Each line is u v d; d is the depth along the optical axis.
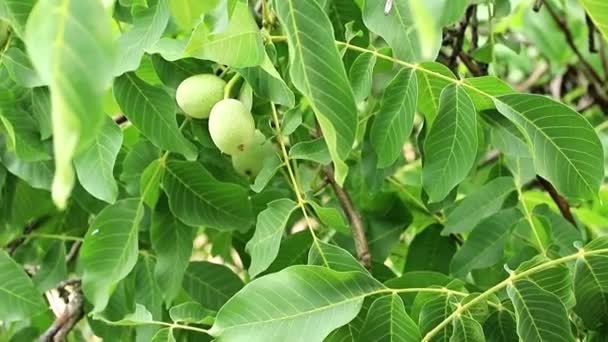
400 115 0.58
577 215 0.81
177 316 0.58
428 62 0.57
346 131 0.45
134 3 0.60
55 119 0.28
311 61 0.45
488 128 0.67
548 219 0.66
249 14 0.51
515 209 0.67
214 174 0.68
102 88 0.29
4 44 0.63
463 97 0.57
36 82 0.62
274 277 0.51
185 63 0.64
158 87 0.62
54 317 0.82
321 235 0.73
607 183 0.96
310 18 0.45
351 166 0.76
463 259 0.67
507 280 0.52
